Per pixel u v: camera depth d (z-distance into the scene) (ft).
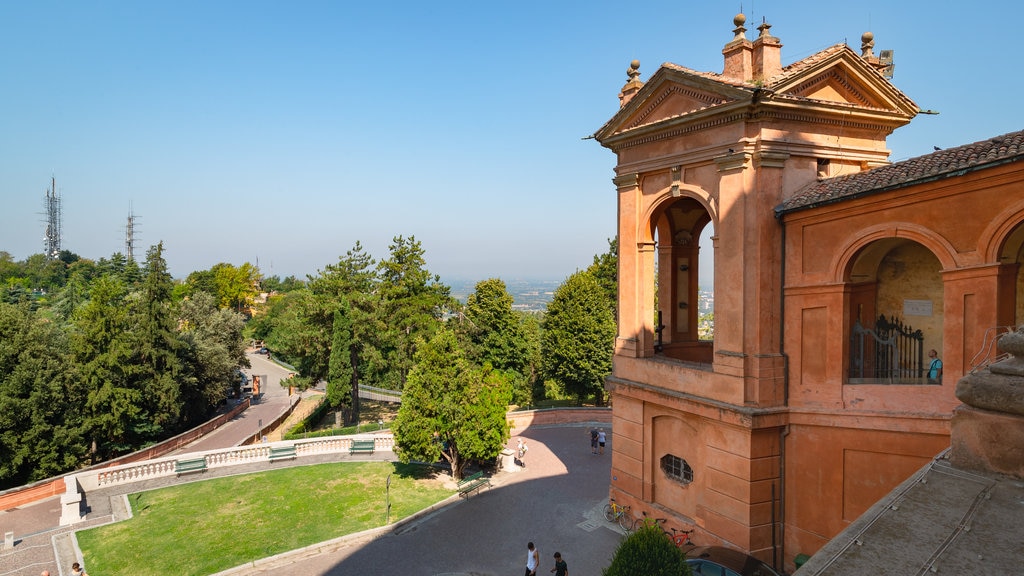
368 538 71.31
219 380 166.40
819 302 54.75
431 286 163.12
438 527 74.08
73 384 119.44
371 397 190.08
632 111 69.56
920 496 20.86
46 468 108.78
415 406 89.20
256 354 338.54
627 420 72.54
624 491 73.05
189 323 210.18
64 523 76.64
